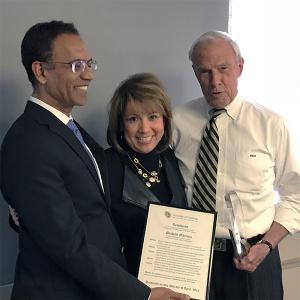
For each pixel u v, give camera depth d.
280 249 2.33
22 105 1.87
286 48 2.40
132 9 2.03
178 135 1.88
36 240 1.29
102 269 1.32
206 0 2.19
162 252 1.56
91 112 2.01
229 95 1.76
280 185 1.87
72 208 1.30
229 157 1.79
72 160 1.34
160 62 2.12
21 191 1.25
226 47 1.72
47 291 1.35
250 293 1.77
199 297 1.52
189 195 1.84
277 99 2.40
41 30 1.36
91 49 1.97
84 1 1.93
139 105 1.63
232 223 1.68
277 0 2.38
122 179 1.67
